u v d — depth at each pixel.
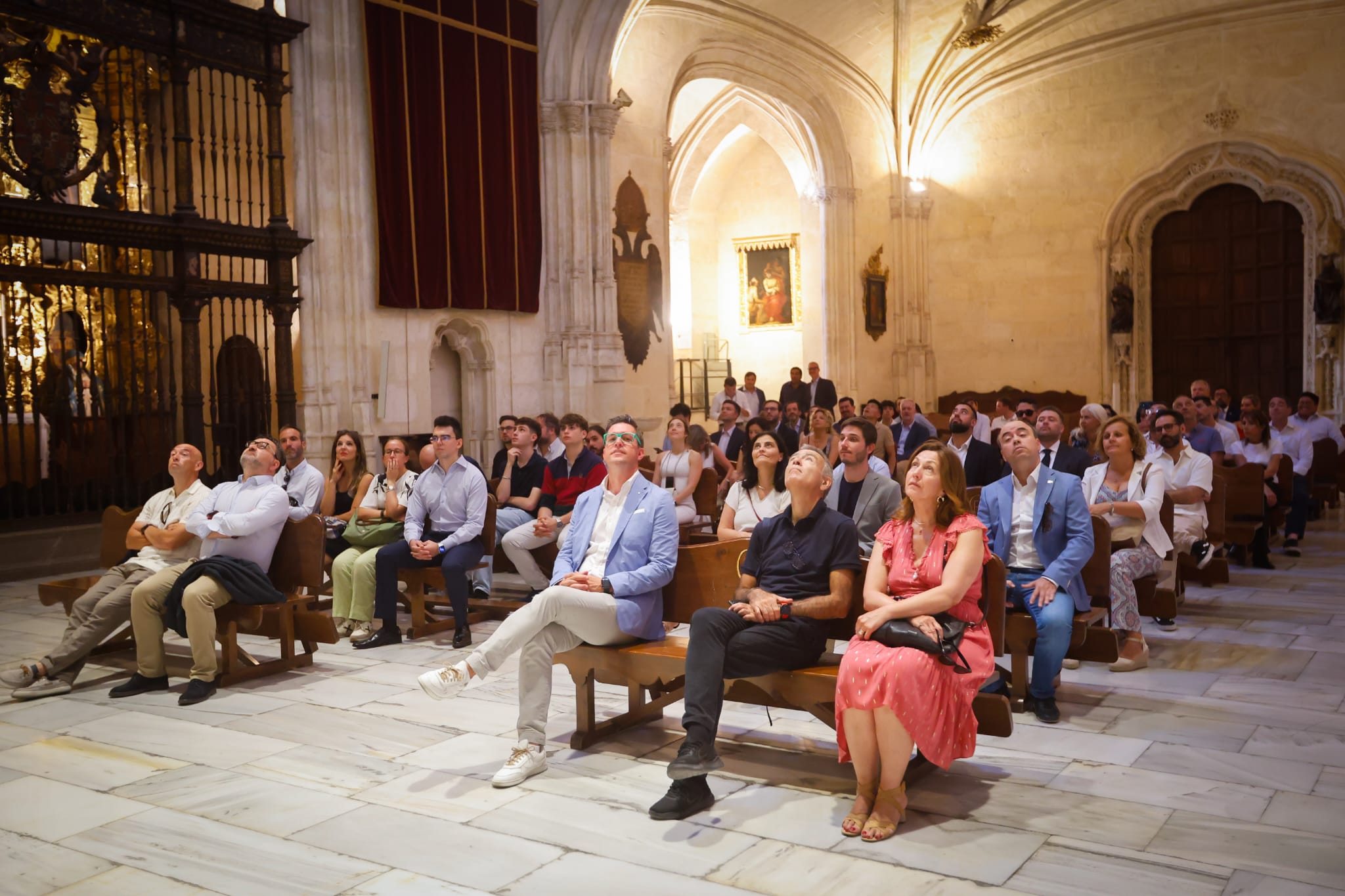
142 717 5.24
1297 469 10.10
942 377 22.16
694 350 24.02
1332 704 5.15
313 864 3.50
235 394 11.75
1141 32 19.67
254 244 10.91
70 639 5.75
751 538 4.62
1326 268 18.53
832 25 18.30
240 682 5.86
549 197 13.87
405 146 11.88
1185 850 3.49
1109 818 3.78
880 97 20.73
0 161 9.37
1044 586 5.00
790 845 3.58
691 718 3.88
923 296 21.98
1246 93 19.09
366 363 11.70
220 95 13.81
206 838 3.72
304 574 6.13
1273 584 8.31
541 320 13.88
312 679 5.93
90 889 3.34
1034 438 5.36
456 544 6.80
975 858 3.45
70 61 9.90
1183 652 6.20
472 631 7.18
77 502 10.96
